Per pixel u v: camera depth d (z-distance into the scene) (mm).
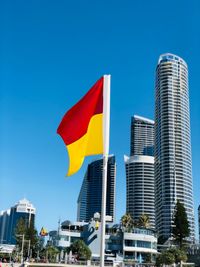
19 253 189750
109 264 166125
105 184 16281
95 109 17641
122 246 185250
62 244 194875
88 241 192875
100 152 17000
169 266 144125
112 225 198500
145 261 181125
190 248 181875
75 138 17641
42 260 170375
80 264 154500
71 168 17219
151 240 188750
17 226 197125
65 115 18203
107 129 17062
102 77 17766
